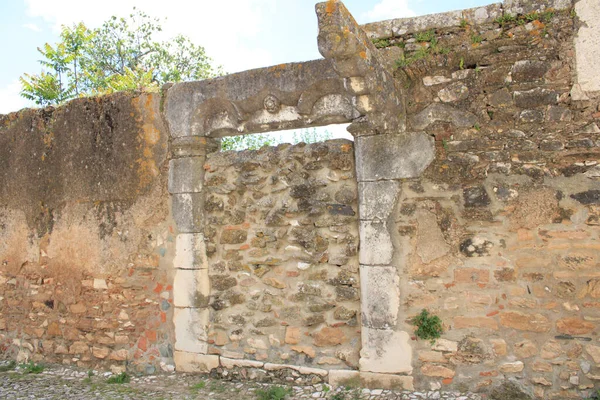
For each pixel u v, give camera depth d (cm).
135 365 474
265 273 437
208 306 456
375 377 392
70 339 502
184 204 459
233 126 453
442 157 381
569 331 352
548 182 359
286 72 416
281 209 430
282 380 422
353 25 312
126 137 486
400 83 391
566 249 354
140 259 477
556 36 360
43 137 527
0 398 410
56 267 513
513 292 364
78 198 505
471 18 377
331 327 412
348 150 411
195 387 425
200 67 1623
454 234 377
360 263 400
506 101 370
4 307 541
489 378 367
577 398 348
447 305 377
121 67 1548
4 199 546
